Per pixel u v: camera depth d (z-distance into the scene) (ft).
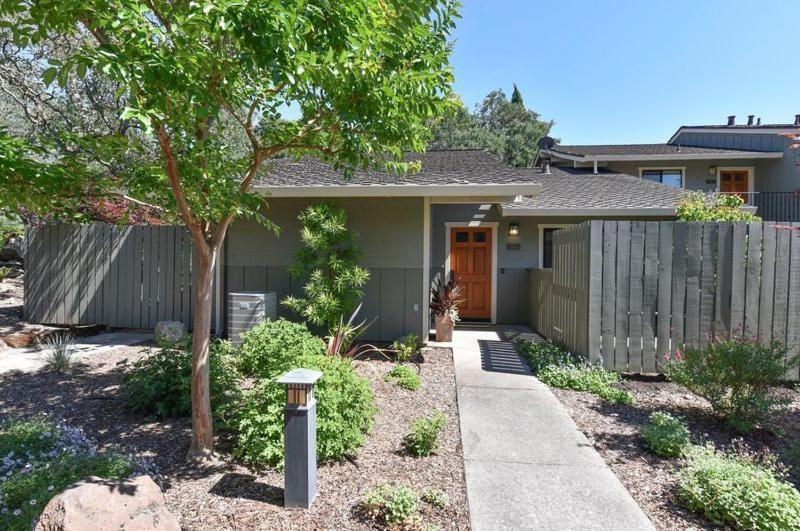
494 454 11.80
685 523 9.00
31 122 37.68
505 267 34.55
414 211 25.68
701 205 27.99
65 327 27.55
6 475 8.89
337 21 8.70
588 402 16.10
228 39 9.37
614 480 10.53
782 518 8.41
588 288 19.27
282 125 13.08
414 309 25.67
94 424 13.51
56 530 6.77
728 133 53.83
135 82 7.55
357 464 11.19
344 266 22.98
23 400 15.52
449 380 18.71
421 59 11.38
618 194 35.22
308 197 25.89
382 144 11.96
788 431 14.05
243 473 10.68
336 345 17.15
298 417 9.20
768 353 14.14
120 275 28.58
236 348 20.89
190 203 11.00
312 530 8.43
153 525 7.43
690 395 16.97
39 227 29.19
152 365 14.75
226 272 26.84
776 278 18.28
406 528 8.46
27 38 9.36
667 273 18.81
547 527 8.67
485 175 25.59
